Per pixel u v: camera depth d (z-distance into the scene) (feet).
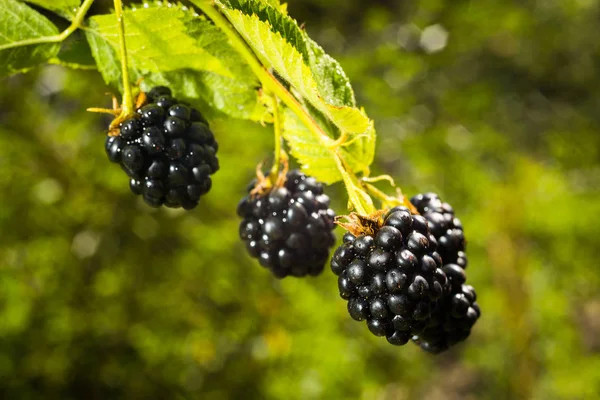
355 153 0.96
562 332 2.64
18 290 2.06
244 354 2.31
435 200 0.97
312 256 0.99
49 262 2.14
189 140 0.93
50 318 2.11
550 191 2.86
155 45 0.94
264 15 0.85
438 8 3.10
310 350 2.29
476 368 2.89
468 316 0.95
